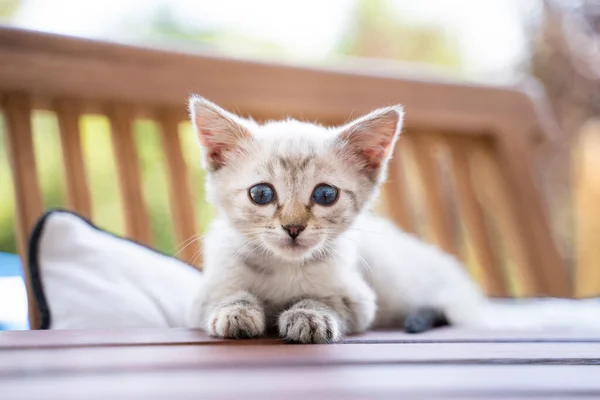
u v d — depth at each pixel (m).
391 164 0.60
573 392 0.31
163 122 0.55
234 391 0.30
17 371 0.32
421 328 0.43
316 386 0.31
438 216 0.62
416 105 0.61
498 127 0.64
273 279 0.42
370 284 0.47
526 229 0.64
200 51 0.56
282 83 0.57
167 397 0.30
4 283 0.59
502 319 0.51
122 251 0.46
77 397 0.30
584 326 0.49
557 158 0.93
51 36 0.51
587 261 0.82
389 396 0.30
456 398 0.30
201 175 0.64
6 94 0.51
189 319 0.42
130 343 0.36
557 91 0.93
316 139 0.44
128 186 0.53
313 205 0.42
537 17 0.94
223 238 0.44
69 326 0.42
